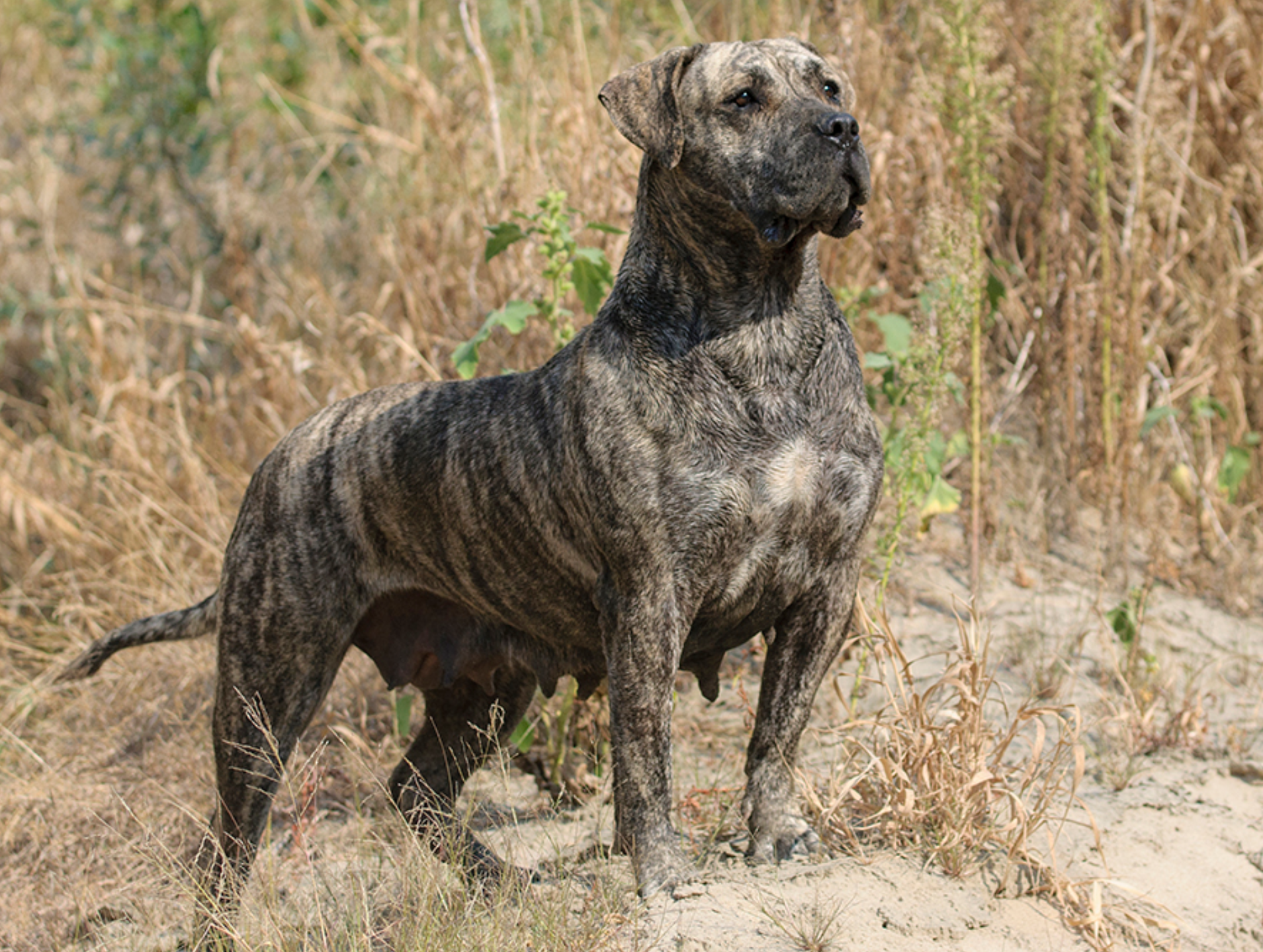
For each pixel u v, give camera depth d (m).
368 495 7.06
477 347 9.26
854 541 6.27
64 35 16.19
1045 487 10.95
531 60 11.49
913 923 5.78
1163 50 11.93
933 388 7.98
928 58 11.70
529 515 6.51
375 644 7.40
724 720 8.73
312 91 15.66
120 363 13.30
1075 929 5.94
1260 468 11.54
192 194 14.97
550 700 8.44
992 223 11.66
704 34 12.73
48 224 14.95
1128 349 10.58
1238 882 6.57
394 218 12.84
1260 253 11.65
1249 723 8.41
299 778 8.15
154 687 9.67
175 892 7.12
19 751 9.16
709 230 6.00
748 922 5.64
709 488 5.93
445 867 6.50
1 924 7.27
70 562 11.44
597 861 6.68
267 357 11.91
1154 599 10.05
